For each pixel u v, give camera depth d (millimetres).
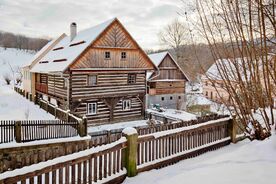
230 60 6594
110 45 22312
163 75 34406
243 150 6348
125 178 5898
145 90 25266
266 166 5062
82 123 14109
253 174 4809
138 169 6129
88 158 5117
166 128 7168
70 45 25609
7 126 11992
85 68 20969
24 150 11703
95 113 22625
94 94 21953
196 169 5609
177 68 35312
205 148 7965
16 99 28812
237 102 6945
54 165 4512
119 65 23031
